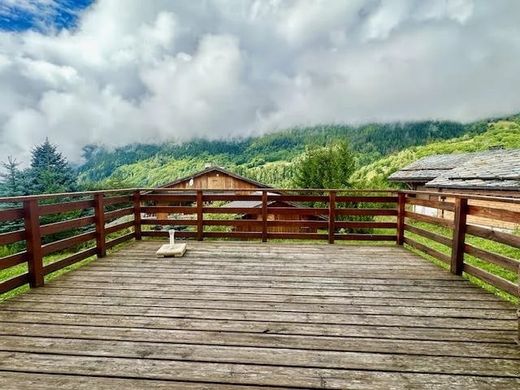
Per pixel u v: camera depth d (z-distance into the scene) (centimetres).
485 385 157
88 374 164
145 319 232
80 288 300
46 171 1673
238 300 270
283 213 523
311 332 213
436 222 393
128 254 435
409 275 340
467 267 330
